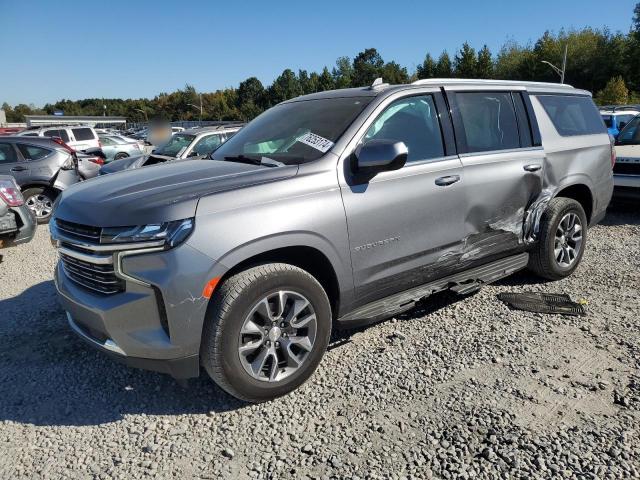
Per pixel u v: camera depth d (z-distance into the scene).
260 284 2.91
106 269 2.87
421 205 3.65
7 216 6.20
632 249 6.10
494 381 3.25
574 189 5.16
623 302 4.44
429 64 67.56
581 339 3.78
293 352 3.19
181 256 2.72
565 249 4.94
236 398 3.10
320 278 3.44
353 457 2.63
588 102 5.41
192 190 2.95
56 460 2.69
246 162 3.64
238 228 2.85
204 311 2.80
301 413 3.02
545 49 62.00
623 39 58.41
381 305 3.62
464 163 3.95
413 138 3.76
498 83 4.49
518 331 3.93
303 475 2.52
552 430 2.76
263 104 97.31
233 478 2.53
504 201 4.24
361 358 3.61
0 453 2.75
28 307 4.78
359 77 90.00
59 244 3.22
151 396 3.26
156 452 2.73
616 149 8.30
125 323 2.84
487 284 4.59
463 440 2.71
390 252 3.54
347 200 3.28
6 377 3.52
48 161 9.51
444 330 4.00
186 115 107.56
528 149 4.52
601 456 2.55
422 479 2.46
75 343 4.00
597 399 3.03
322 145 3.44
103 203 2.96
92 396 3.28
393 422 2.89
